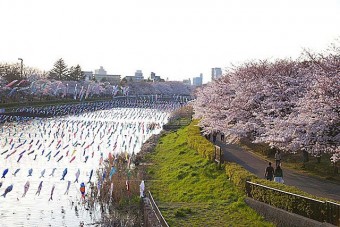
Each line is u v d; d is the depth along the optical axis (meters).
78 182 45.25
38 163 55.59
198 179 36.50
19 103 121.38
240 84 50.25
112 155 57.25
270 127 38.97
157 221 25.12
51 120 112.94
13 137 79.44
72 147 70.06
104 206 36.09
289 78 43.62
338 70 34.19
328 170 36.41
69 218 33.53
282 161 42.47
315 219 20.84
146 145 68.62
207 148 43.09
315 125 32.44
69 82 184.88
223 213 26.86
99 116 133.00
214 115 53.66
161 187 37.91
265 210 24.92
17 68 169.50
